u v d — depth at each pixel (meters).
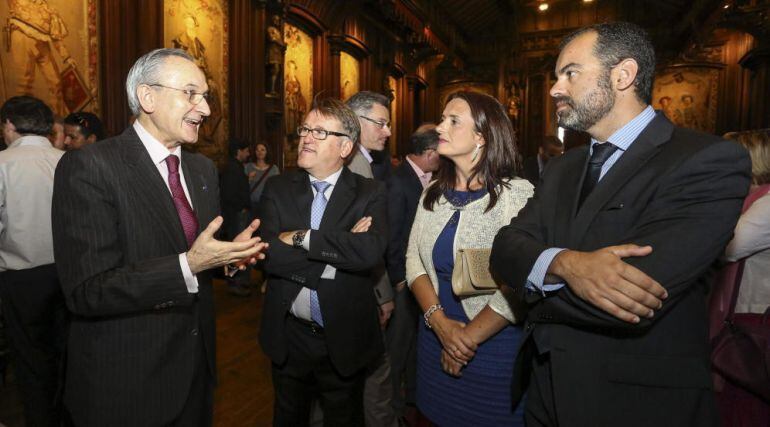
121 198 1.37
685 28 15.41
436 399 1.75
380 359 2.37
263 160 6.52
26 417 2.46
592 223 1.16
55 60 4.96
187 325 1.51
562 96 1.23
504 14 18.11
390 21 12.81
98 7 5.43
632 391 1.11
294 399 1.96
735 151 1.04
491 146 1.71
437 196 1.85
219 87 7.36
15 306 2.41
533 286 1.14
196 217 1.59
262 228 1.92
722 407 1.70
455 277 1.61
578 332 1.17
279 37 8.44
